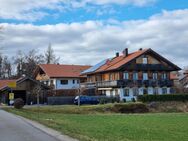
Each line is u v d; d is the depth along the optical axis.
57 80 87.00
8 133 19.66
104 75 79.19
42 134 19.02
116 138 17.69
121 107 57.12
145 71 75.50
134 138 18.30
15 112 40.66
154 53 75.50
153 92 74.69
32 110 50.19
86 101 64.44
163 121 33.44
